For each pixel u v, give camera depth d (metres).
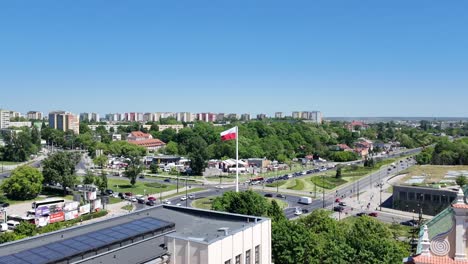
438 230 46.78
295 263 80.31
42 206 146.25
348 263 73.25
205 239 52.19
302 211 172.38
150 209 72.12
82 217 149.62
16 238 94.12
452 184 185.12
